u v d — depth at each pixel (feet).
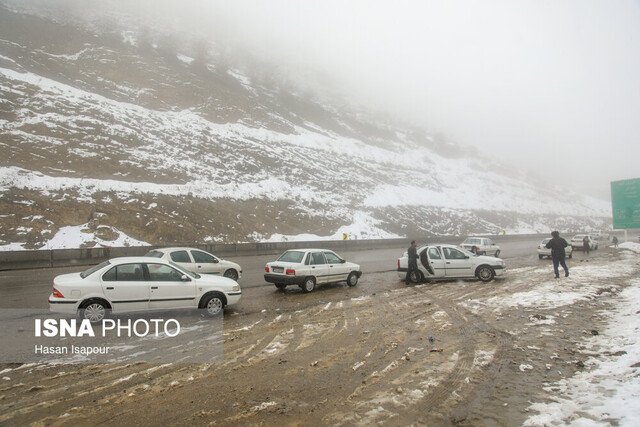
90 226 87.10
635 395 15.24
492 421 13.83
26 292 41.47
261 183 147.43
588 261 81.20
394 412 14.67
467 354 21.67
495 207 243.40
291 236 120.98
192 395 16.12
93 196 97.81
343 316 31.24
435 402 15.55
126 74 192.24
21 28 194.70
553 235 54.34
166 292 28.94
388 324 28.60
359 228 145.28
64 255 66.95
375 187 192.24
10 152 102.63
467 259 52.08
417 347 22.99
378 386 17.20
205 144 159.63
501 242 169.07
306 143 213.87
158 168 126.52
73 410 14.66
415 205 191.21
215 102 205.98
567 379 17.65
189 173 132.46
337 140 246.06
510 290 43.83
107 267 27.99
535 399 15.61
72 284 26.63
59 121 127.34
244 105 221.46
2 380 17.52
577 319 29.63
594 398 15.30
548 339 24.41
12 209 82.89
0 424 13.56
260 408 14.96
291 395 16.21
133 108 164.45
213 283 30.89
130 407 14.97
